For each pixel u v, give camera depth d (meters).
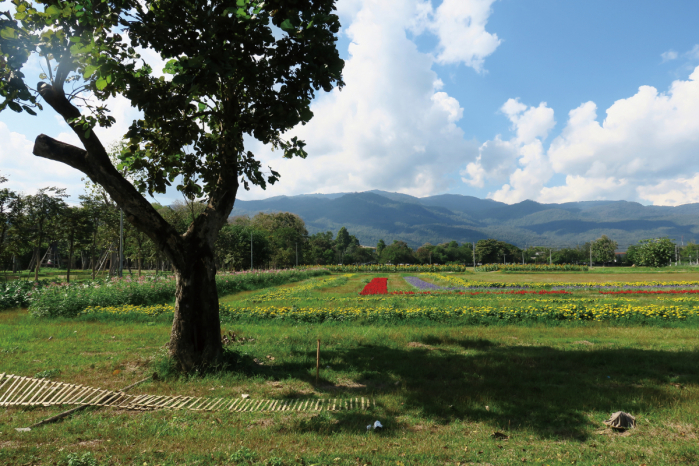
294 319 13.33
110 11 6.29
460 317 13.16
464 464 3.86
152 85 7.51
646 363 7.62
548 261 129.25
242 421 4.94
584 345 9.51
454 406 5.41
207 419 5.03
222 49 6.05
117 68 5.88
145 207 7.04
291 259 79.75
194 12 6.34
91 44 5.60
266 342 10.00
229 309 14.48
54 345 9.34
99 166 6.68
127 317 13.72
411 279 45.50
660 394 5.74
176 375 6.94
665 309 13.04
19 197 29.81
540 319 12.76
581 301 16.80
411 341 10.32
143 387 6.32
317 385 6.59
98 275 48.38
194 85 6.00
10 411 5.22
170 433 4.54
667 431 4.65
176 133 7.16
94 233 35.22
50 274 52.12
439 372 7.20
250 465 3.78
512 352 8.77
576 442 4.36
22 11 6.37
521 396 5.86
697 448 4.13
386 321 13.00
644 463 3.86
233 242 53.09
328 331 11.37
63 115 6.69
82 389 6.04
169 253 7.23
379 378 6.97
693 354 8.15
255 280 30.58
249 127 7.39
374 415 5.17
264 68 7.12
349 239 142.25
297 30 6.74
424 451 4.08
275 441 4.32
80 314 14.48
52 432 4.50
